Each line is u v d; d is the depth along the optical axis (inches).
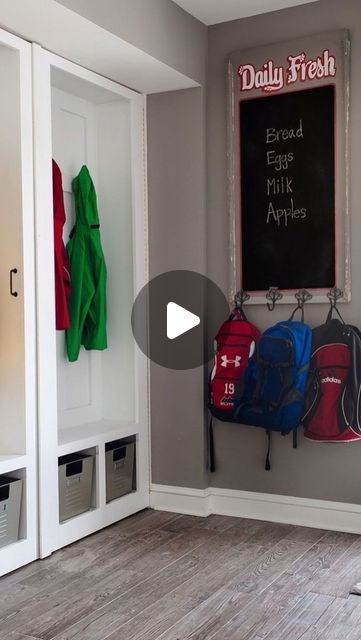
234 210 144.9
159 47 131.7
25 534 120.0
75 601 105.4
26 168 119.4
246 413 136.5
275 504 143.9
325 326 134.6
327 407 131.3
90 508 137.9
